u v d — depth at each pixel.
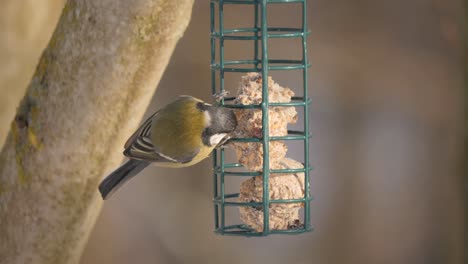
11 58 11.65
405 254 17.77
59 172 8.10
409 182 18.08
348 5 18.58
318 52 18.45
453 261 17.70
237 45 17.97
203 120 8.76
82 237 8.55
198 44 18.08
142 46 7.63
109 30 7.59
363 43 18.52
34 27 11.82
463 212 12.75
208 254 17.11
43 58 7.94
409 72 18.38
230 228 9.17
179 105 8.91
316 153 18.16
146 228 17.17
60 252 8.48
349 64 18.48
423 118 18.31
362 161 18.23
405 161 18.17
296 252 17.30
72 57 7.73
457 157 12.81
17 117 8.12
